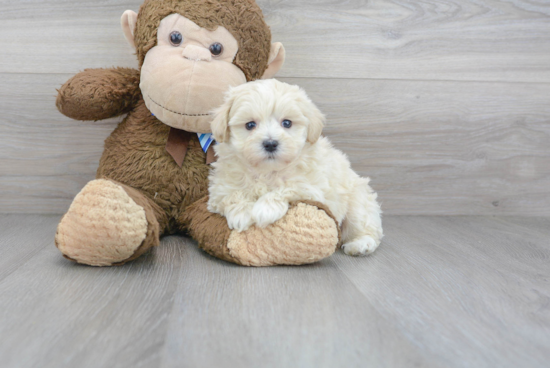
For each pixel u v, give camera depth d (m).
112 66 1.97
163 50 1.58
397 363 0.83
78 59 2.02
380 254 1.61
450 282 1.31
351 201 1.65
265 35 1.70
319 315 1.04
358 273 1.38
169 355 0.83
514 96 2.25
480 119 2.25
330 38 2.10
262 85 1.44
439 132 2.24
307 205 1.40
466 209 2.33
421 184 2.29
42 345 0.86
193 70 1.54
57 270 1.32
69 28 1.99
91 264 1.35
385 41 2.13
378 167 2.24
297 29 2.08
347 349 0.88
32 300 1.08
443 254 1.63
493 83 2.23
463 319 1.05
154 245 1.40
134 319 0.99
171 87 1.54
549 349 0.91
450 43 2.17
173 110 1.56
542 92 2.26
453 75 2.20
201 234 1.49
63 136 2.07
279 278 1.30
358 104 2.17
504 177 2.33
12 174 2.08
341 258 1.55
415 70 2.17
